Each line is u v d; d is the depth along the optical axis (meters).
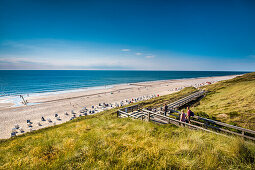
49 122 21.16
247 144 4.08
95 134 5.75
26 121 21.64
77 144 4.73
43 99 38.81
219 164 3.18
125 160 3.37
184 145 4.08
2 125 20.05
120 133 5.74
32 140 6.77
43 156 4.19
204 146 4.02
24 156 4.43
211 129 6.74
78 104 32.94
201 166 3.05
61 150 4.44
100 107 30.20
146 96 42.94
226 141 4.66
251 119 9.32
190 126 7.10
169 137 5.25
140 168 3.14
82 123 10.42
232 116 10.87
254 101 13.84
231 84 35.78
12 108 29.19
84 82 94.88
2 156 4.89
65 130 8.13
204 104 20.12
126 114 11.09
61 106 31.00
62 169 3.29
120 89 60.50
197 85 72.31
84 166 3.29
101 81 104.25
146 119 10.24
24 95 45.75
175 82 93.25
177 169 3.05
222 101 18.12
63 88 65.12
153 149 3.83
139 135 5.34
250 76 40.91
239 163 3.19
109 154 3.75
